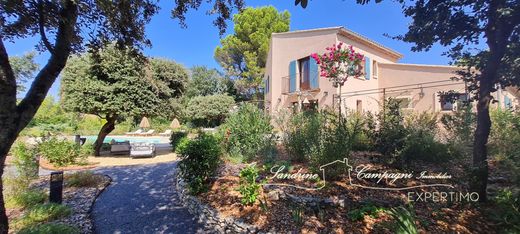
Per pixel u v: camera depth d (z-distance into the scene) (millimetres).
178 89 12227
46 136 9562
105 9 3156
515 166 3834
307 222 3730
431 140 5398
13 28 2871
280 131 7645
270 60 16812
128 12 3541
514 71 3070
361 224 3588
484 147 3594
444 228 3338
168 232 3998
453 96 4039
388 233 3324
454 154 5234
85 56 9844
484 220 3385
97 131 23312
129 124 24547
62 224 3830
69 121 24422
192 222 4371
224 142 7480
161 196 5699
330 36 12398
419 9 3145
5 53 2416
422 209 3781
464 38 3197
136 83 10242
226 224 3969
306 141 5633
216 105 24609
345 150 4781
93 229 4074
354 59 7371
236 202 4457
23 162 6820
